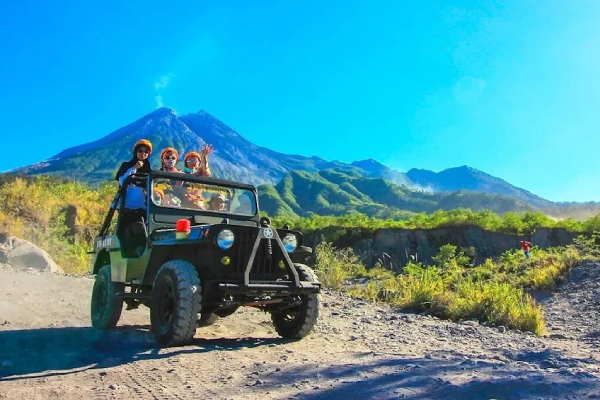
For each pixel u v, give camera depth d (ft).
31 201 64.44
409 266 60.13
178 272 18.33
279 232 20.48
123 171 24.04
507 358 16.10
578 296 41.32
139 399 12.11
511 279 51.03
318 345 19.56
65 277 39.50
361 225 151.12
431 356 15.64
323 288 43.47
